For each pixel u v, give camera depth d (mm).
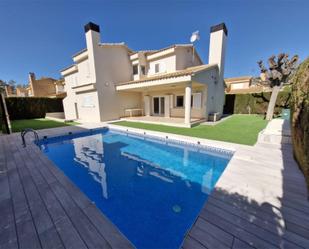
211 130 8805
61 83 25531
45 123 12867
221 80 14648
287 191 2924
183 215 3053
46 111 19125
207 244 1846
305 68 3387
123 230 2684
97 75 12828
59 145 7852
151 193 3883
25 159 4738
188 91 9492
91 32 12172
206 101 12266
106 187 4215
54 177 3586
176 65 13891
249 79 28016
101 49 12992
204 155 6371
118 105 14711
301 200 2648
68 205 2574
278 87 11805
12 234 2006
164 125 10680
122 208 3307
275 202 2613
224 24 12969
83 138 8961
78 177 4801
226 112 18688
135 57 14930
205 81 11500
